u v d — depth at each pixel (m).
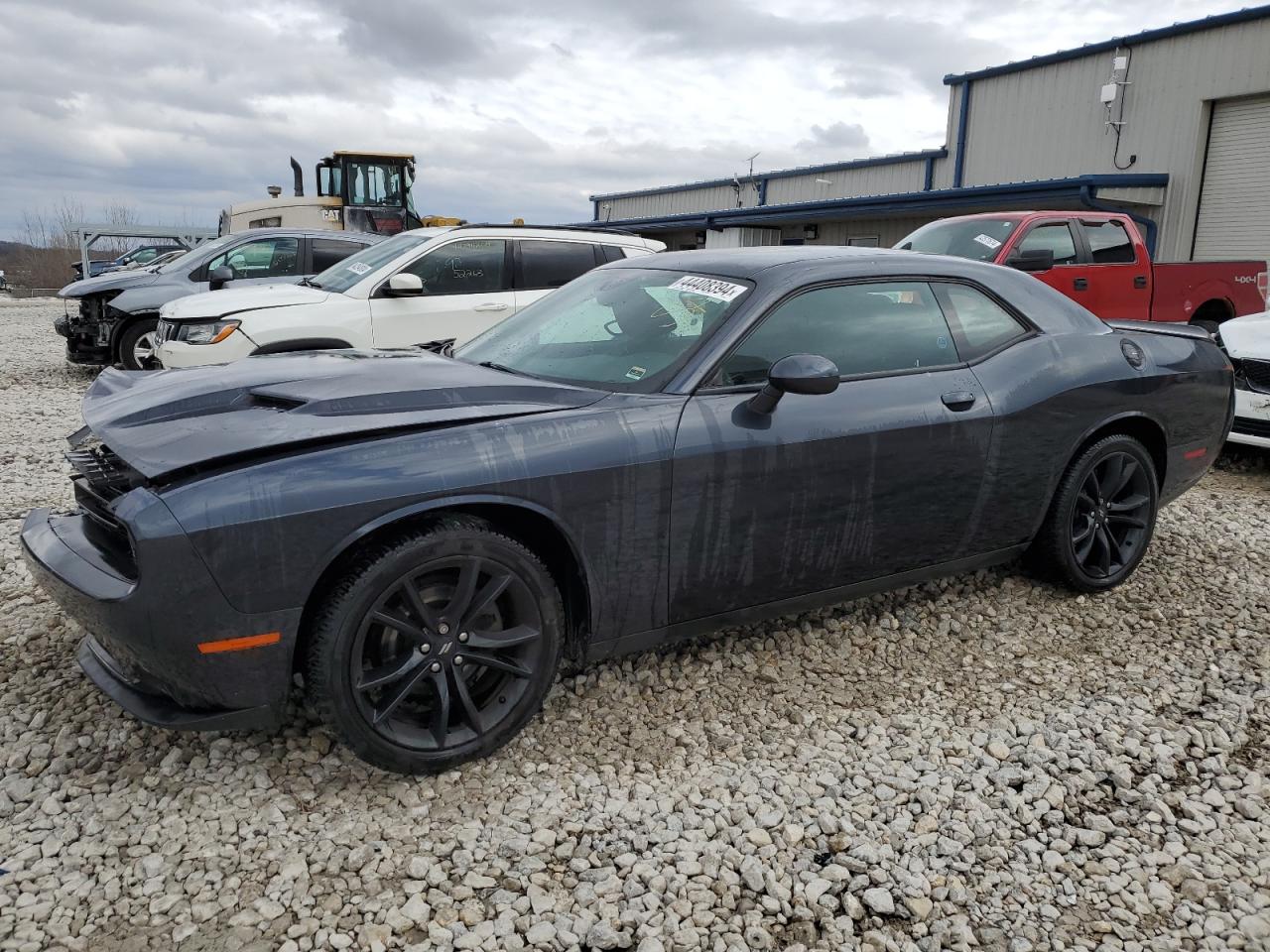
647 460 2.94
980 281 3.89
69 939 2.14
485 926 2.23
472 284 7.51
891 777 2.89
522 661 2.92
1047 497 3.94
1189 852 2.58
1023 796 2.81
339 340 7.03
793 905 2.36
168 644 2.43
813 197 26.12
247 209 16.69
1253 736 3.17
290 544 2.48
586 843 2.55
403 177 17.22
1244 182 16.17
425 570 2.68
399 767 2.74
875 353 3.50
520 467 2.76
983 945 2.24
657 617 3.13
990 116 20.64
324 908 2.28
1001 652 3.77
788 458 3.19
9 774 2.78
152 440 2.69
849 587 3.54
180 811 2.62
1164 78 17.06
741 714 3.25
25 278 48.06
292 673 2.60
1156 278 9.40
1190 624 4.06
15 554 4.61
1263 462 7.25
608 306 3.65
